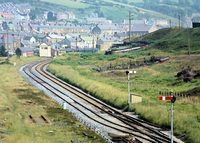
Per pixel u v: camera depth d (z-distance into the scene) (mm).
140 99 84562
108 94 94812
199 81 111062
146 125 66500
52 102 88312
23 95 94188
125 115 74812
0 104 68062
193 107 74750
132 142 53344
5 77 127000
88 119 70438
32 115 68312
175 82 117438
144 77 135625
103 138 54812
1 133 45656
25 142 43438
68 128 59812
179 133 59281
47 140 48812
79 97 98688
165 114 67812
